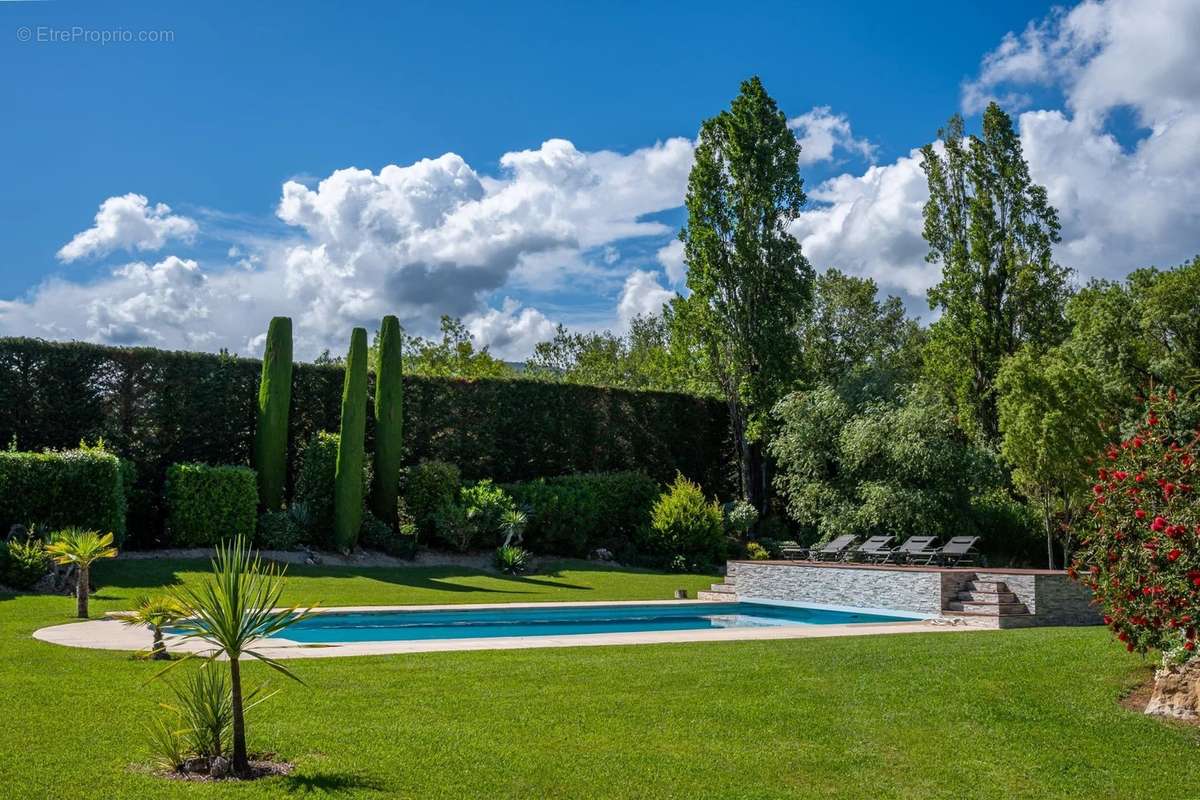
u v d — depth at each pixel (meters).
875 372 32.50
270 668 8.99
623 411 32.31
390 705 7.57
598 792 5.59
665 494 30.34
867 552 23.17
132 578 18.05
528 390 30.39
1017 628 14.74
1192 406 8.34
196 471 22.47
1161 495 7.75
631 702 7.89
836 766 6.28
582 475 29.58
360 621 15.66
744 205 32.06
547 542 27.67
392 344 26.66
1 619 12.53
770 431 32.06
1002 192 30.72
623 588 22.42
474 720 7.15
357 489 24.59
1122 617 8.10
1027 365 22.41
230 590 5.66
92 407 23.02
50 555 14.77
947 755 6.57
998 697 8.16
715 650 10.87
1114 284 31.80
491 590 20.67
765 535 31.66
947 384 32.91
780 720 7.38
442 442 28.78
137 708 7.04
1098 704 7.94
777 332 31.86
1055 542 27.41
